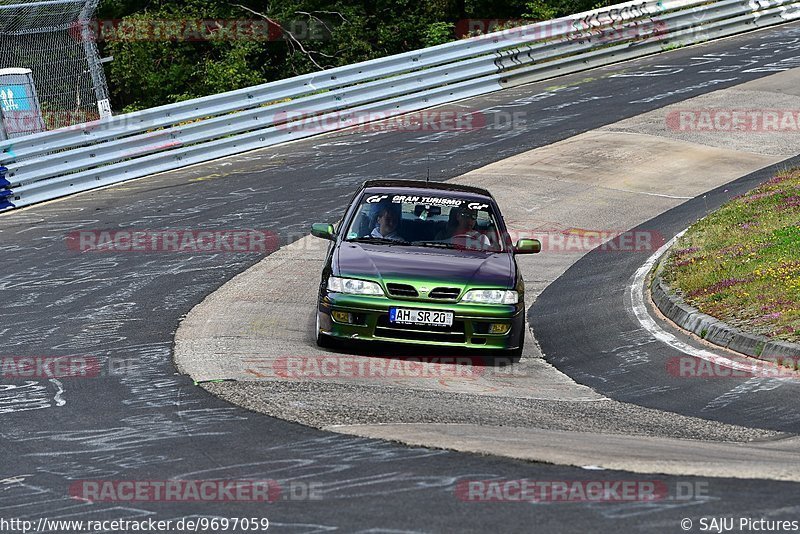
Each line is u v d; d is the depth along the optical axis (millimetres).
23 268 36000
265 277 34656
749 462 16891
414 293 25031
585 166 51094
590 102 64500
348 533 13477
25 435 18906
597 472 16031
